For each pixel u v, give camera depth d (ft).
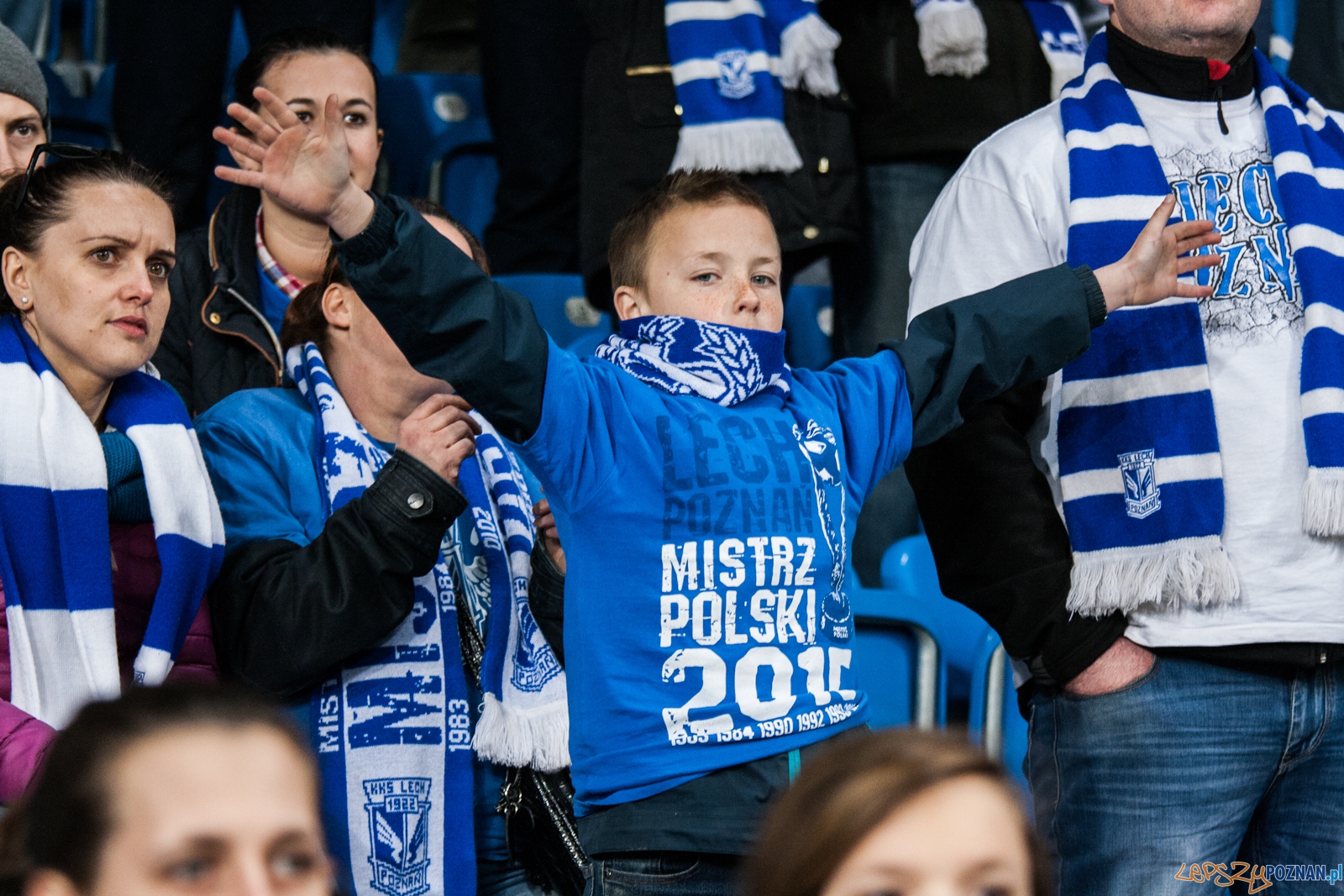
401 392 28.43
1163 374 25.85
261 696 10.32
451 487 25.41
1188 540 25.03
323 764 25.59
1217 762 25.17
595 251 41.83
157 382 26.84
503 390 21.11
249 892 9.32
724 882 20.66
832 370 24.43
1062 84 42.60
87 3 60.44
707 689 21.04
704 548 21.45
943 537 26.45
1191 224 25.32
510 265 50.29
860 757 10.24
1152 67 27.78
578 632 21.88
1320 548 25.32
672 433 21.94
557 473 21.67
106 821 9.32
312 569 25.23
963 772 10.04
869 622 36.65
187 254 37.60
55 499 24.58
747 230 23.54
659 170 41.50
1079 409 26.23
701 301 23.18
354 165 40.47
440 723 26.27
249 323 36.65
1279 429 25.73
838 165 41.39
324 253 37.37
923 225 29.37
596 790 21.24
